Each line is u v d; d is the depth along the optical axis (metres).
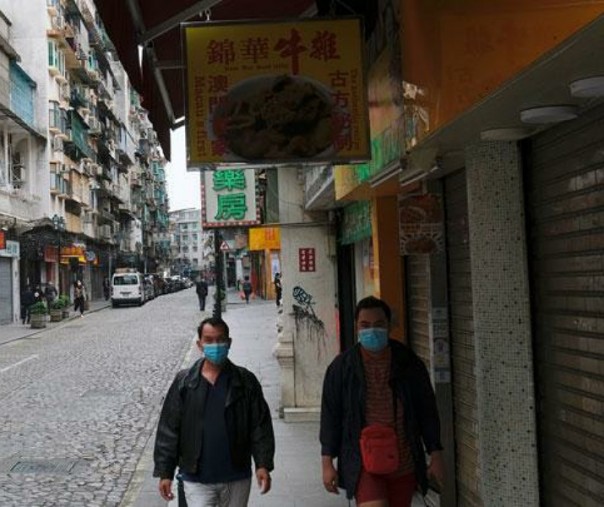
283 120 5.24
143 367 16.62
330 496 6.73
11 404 12.23
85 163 55.31
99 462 8.43
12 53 35.03
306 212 10.34
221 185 11.87
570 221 3.58
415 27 3.67
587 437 3.47
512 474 3.99
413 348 6.59
